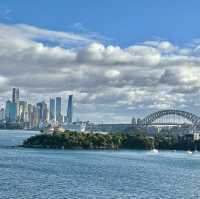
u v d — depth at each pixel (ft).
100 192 449.06
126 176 602.44
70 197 414.82
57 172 623.77
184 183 545.44
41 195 420.36
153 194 451.53
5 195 414.21
